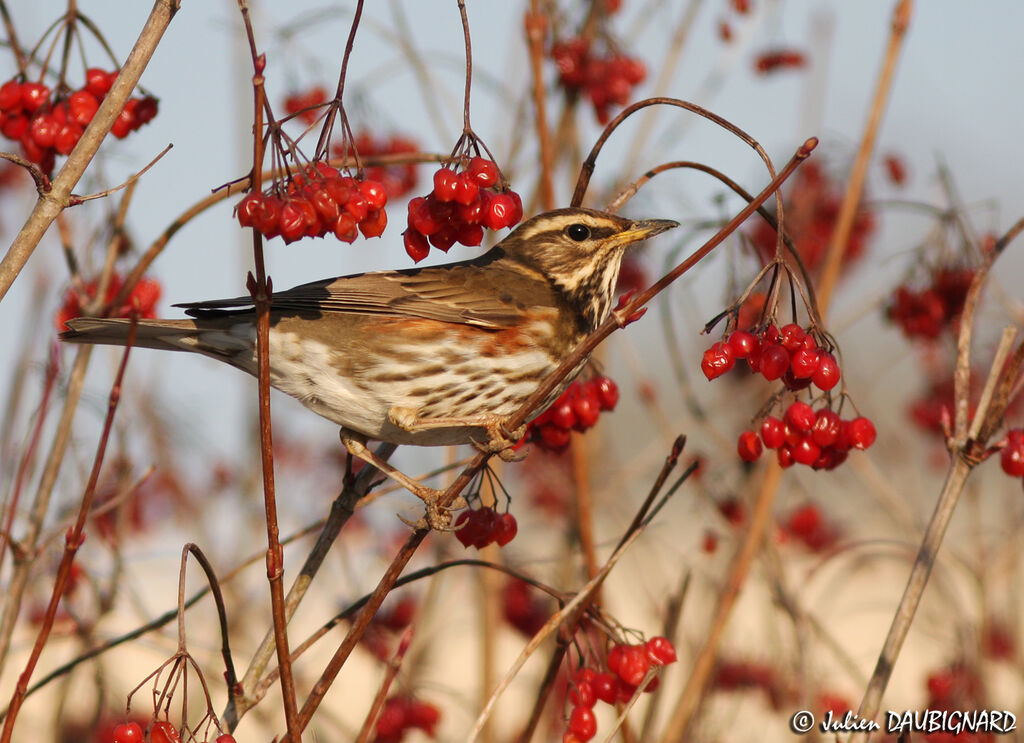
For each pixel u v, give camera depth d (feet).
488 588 40.96
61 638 37.04
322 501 49.75
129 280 33.63
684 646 46.65
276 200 22.48
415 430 33.91
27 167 24.23
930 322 38.01
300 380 34.60
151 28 24.91
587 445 48.29
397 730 36.09
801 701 38.14
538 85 37.09
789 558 48.34
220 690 44.16
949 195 38.01
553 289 36.19
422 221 26.04
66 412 32.91
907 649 57.72
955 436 29.14
